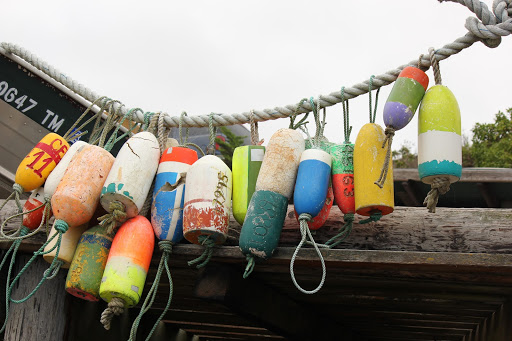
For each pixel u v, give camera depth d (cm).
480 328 377
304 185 260
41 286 308
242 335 511
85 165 275
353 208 266
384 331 434
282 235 292
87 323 345
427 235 277
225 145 943
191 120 319
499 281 260
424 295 315
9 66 416
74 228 283
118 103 336
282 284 308
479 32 255
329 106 298
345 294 324
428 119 252
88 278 269
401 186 518
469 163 1222
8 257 318
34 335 301
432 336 443
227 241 287
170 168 285
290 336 329
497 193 512
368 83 288
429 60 269
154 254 284
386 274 267
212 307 402
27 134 429
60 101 423
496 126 1240
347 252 250
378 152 258
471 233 274
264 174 266
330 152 277
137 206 271
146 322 436
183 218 268
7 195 436
